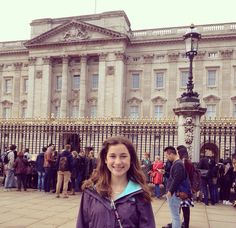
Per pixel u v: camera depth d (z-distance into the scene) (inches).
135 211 119.3
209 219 408.8
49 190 609.6
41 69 2385.6
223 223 388.5
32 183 671.8
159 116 2176.4
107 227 116.9
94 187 125.2
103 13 2282.2
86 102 2308.1
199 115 587.2
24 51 2501.2
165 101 2164.1
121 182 127.0
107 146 128.6
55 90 2394.2
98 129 752.3
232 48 2073.1
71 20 2297.0
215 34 2086.6
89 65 2340.1
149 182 634.2
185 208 325.4
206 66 2108.8
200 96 2101.4
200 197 546.9
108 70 2229.3
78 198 540.1
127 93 2252.7
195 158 572.1
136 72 2252.7
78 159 604.1
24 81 2514.8
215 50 2105.1
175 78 2160.4
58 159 575.5
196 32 608.1
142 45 2242.9
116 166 124.2
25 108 2487.7
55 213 408.5
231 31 2059.5
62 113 2308.1
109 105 2202.3
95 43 2272.4
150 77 2215.8
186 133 578.9
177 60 2169.0
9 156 631.2
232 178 551.2
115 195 123.3
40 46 2385.6
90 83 2330.2
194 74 2122.3
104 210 119.0
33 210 425.1
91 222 120.9
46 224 348.2
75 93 2346.2
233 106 2046.0
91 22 2324.1
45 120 847.7
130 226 117.3
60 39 2341.3
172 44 2185.0
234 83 2058.3
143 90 2222.0
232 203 542.3
